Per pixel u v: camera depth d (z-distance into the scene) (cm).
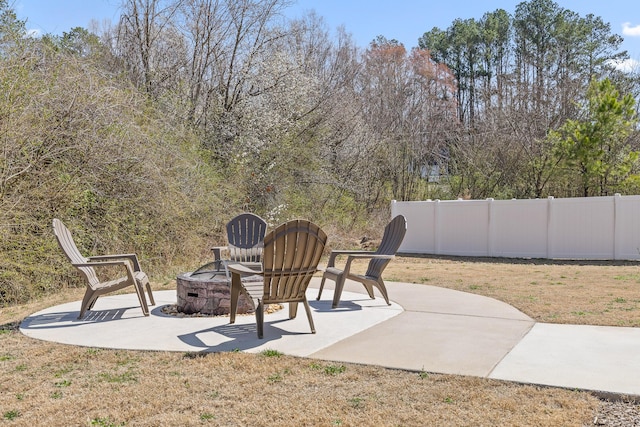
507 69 3816
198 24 1662
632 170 1934
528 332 552
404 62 3058
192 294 661
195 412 346
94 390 388
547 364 434
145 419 335
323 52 2594
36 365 454
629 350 474
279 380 405
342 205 2012
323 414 340
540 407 346
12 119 838
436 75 3272
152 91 1559
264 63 1706
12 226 839
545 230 1412
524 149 2308
